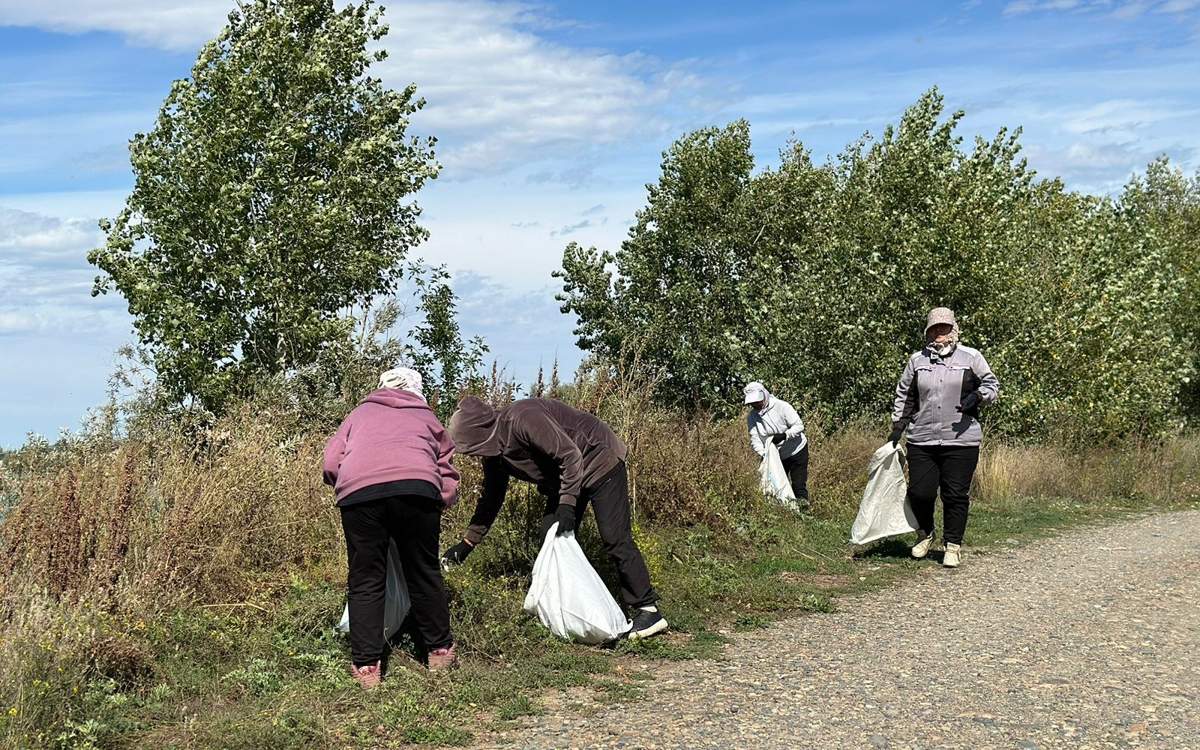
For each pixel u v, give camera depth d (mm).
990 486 14547
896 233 19844
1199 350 29422
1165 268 24891
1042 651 6480
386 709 5066
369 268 25016
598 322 29750
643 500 10102
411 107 26812
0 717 4414
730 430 12445
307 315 23469
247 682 5398
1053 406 19000
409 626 6195
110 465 7336
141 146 23859
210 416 9883
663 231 29688
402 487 5520
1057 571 9453
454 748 4730
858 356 20359
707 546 9625
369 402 5961
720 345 27406
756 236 29281
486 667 5891
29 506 6746
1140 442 19844
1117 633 6969
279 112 24828
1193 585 8695
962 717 5125
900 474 10141
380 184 25438
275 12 25500
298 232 23547
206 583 6531
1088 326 19828
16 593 5602
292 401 11695
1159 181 38969
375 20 26688
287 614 6227
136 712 5012
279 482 8117
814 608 7859
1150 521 13555
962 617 7539
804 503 11805
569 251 30250
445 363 20625
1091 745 4727
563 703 5406
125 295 23656
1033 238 21312
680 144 29984
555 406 6793
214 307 23734
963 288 18797
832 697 5480
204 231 23859
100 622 5590
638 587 6750
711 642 6762
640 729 4949
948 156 20234
